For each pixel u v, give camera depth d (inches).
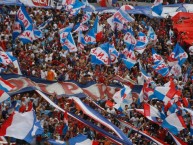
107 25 3956.7
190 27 4330.7
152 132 2672.2
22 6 3344.0
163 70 3339.1
